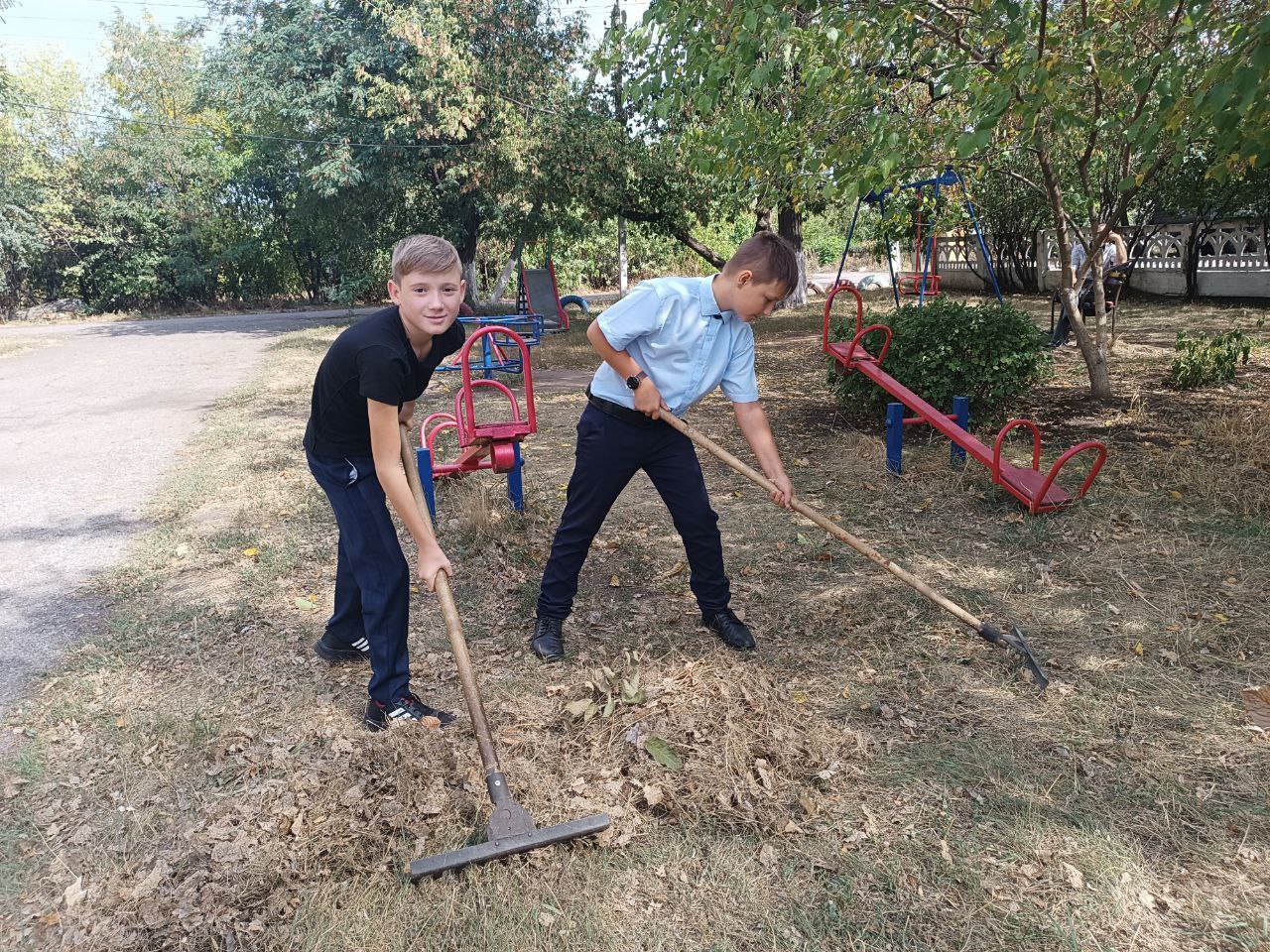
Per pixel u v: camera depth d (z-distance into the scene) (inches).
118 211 1240.8
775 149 257.0
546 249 930.1
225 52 856.9
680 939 86.4
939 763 111.8
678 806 104.6
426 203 871.7
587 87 690.2
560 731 121.6
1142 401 299.9
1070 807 102.7
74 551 207.5
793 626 151.5
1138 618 149.1
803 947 85.0
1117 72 197.5
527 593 166.2
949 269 852.6
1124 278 413.1
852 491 226.2
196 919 89.7
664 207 709.9
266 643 153.0
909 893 91.0
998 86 189.8
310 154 848.9
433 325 107.7
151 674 143.1
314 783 109.6
